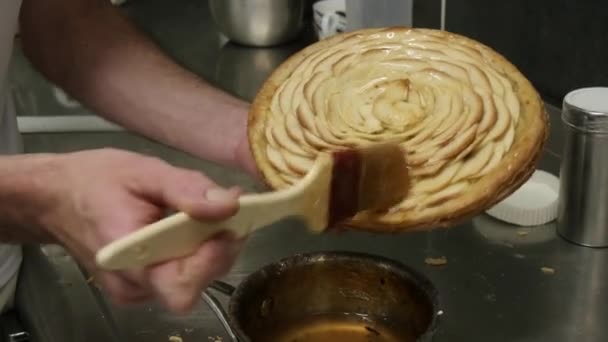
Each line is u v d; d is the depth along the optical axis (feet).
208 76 5.30
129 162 2.37
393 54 2.89
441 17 4.84
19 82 5.31
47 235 2.65
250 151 2.86
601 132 3.40
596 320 3.18
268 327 3.03
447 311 3.26
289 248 3.62
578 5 3.93
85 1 3.70
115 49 3.61
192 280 2.10
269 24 5.61
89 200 2.33
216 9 5.79
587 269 3.45
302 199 2.25
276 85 2.93
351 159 2.35
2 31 3.26
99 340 3.17
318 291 3.06
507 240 3.64
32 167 2.52
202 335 3.15
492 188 2.55
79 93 3.65
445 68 2.80
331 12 5.43
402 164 2.51
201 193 2.17
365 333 3.03
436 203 2.54
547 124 2.74
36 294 3.42
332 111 2.74
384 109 2.71
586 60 3.97
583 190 3.51
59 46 3.66
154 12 6.61
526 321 3.20
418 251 3.60
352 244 3.65
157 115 3.44
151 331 3.18
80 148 4.53
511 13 4.33
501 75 2.80
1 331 3.43
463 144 2.59
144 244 2.02
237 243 2.17
